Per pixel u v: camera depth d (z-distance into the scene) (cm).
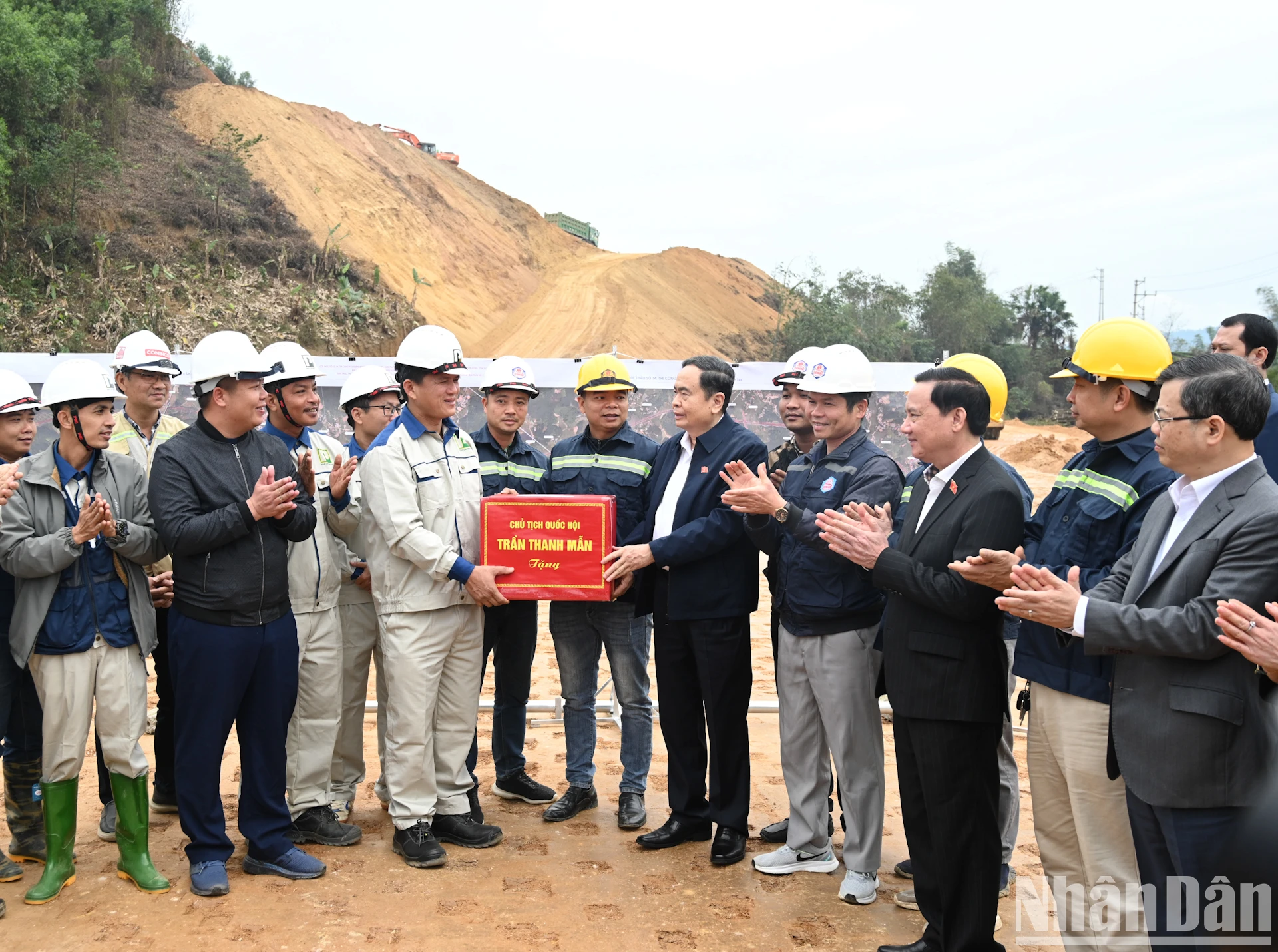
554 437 902
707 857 453
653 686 773
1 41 3031
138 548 398
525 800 529
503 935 373
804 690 428
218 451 413
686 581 446
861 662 408
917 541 352
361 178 4656
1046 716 326
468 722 466
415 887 415
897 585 342
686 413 455
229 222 3631
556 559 447
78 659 392
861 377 423
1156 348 321
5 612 408
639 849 461
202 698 404
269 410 486
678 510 455
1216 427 270
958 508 344
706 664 443
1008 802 422
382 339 3606
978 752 343
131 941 363
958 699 338
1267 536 260
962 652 340
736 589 447
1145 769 276
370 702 705
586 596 446
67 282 2989
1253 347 440
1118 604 275
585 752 514
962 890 343
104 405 402
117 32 4306
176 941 364
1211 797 265
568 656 509
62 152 3156
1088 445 349
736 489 405
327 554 462
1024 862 457
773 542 419
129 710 404
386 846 461
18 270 2942
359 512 474
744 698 452
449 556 436
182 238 3450
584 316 4744
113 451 456
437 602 444
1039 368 6944
